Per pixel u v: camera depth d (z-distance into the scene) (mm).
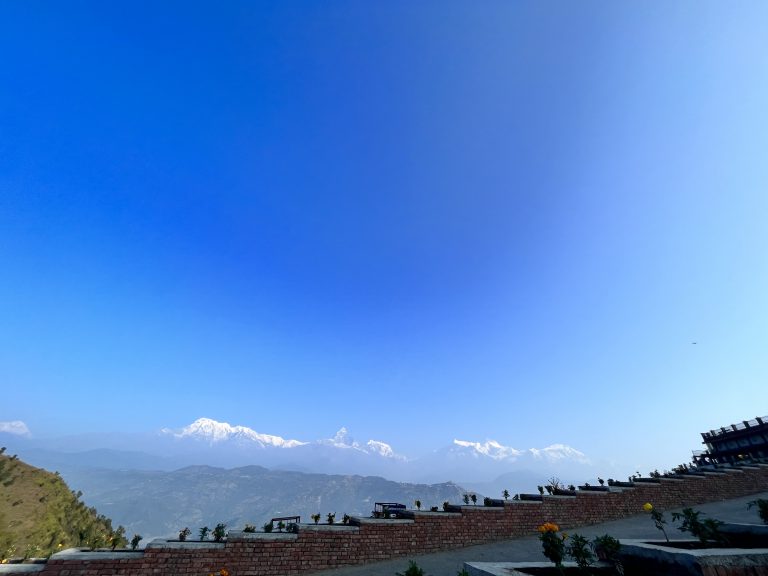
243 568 10805
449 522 13648
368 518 13727
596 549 7859
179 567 10305
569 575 6766
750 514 15125
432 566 11266
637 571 6965
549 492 17344
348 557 11867
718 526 8453
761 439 35094
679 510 17172
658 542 7934
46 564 9469
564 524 15164
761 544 7559
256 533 11523
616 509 16453
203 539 12039
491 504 15469
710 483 19172
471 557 12008
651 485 17797
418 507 15016
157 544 10352
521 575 5973
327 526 12117
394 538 12656
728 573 5871
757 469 21188
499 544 13477
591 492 16422
